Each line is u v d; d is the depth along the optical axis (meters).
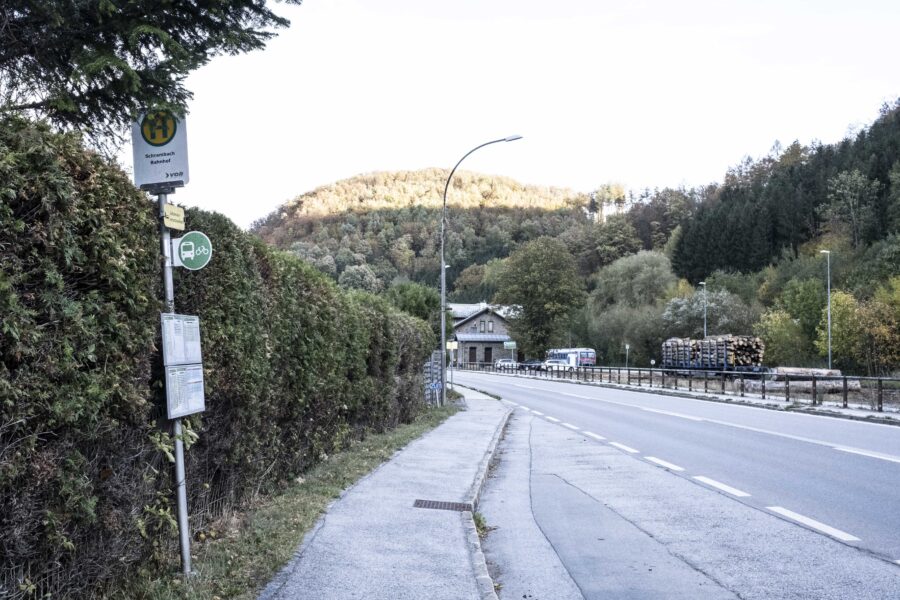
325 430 10.66
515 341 88.06
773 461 11.28
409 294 34.22
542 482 10.51
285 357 8.23
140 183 5.30
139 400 4.56
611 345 80.50
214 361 6.21
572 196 178.25
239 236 6.86
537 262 78.06
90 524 4.27
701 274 88.56
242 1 5.61
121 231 4.51
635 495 9.14
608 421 20.17
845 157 87.88
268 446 7.86
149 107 5.12
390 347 15.91
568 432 17.81
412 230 109.19
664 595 5.24
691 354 48.22
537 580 5.71
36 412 3.70
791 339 59.47
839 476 9.72
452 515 7.63
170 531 5.47
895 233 64.81
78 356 3.99
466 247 147.62
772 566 5.82
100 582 4.43
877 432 14.73
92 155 4.33
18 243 3.65
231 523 6.62
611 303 86.44
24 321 3.51
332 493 8.41
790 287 64.62
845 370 54.50
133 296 4.59
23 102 4.99
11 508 3.57
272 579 5.26
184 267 5.77
